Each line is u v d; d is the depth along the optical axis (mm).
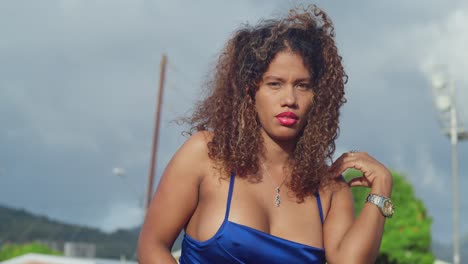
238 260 3035
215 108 3240
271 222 3145
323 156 3260
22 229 98500
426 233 23875
